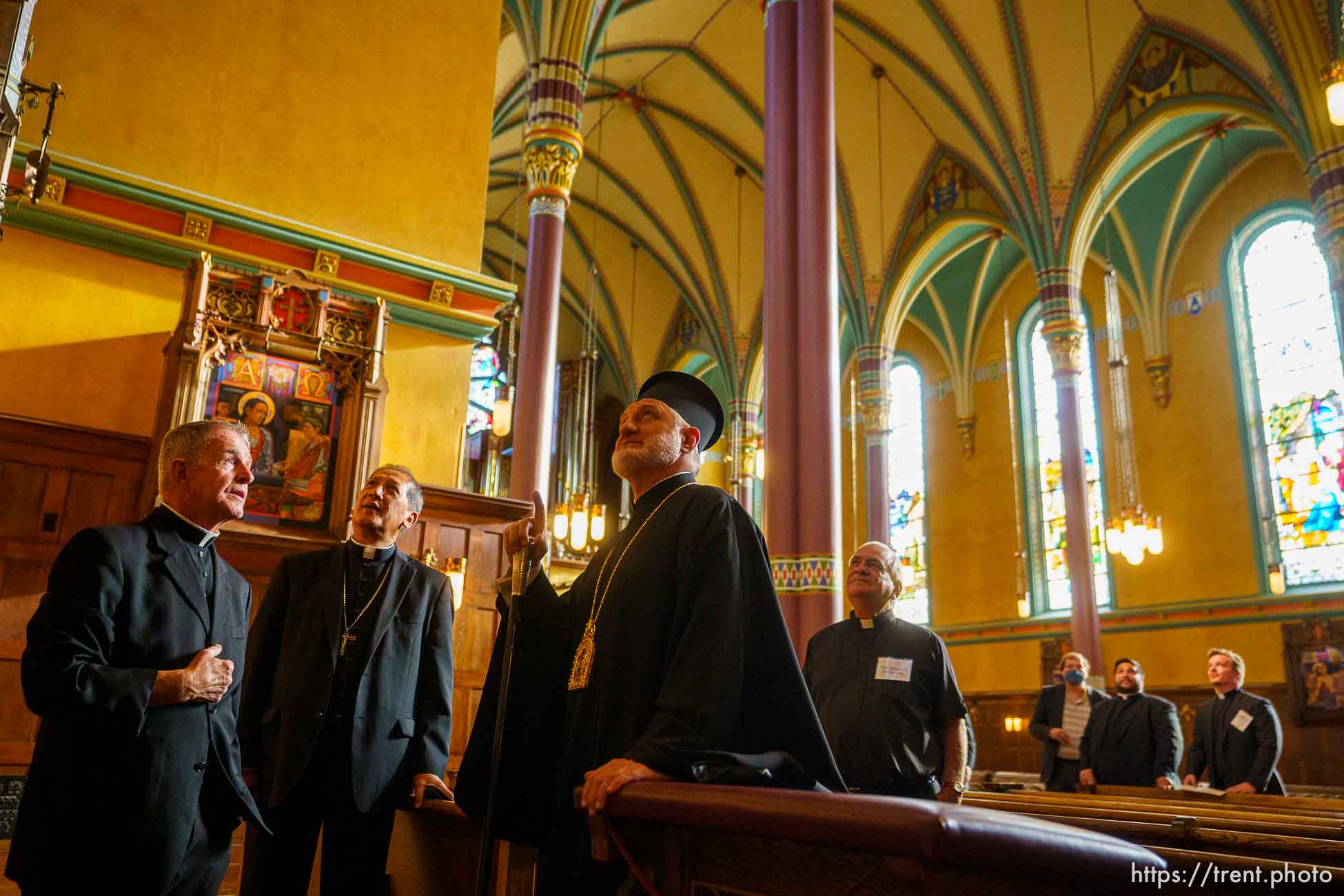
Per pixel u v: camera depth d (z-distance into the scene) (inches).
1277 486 704.4
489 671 100.9
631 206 952.9
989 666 834.8
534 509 100.6
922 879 50.1
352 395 233.0
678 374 108.0
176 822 104.3
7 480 203.0
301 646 135.6
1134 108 656.4
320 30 280.2
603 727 85.0
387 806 129.9
